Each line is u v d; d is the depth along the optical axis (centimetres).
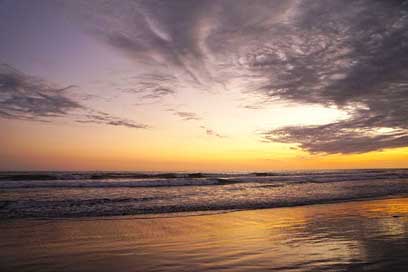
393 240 718
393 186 2623
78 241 707
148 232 813
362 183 3098
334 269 502
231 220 1011
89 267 521
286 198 1689
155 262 550
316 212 1195
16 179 2920
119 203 1374
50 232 798
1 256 579
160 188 2364
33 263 540
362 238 742
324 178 4191
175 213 1149
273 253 607
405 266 517
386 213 1167
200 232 820
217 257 582
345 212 1195
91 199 1490
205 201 1516
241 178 4038
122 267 521
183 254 601
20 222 925
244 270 504
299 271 495
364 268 507
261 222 978
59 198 1530
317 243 695
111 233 795
